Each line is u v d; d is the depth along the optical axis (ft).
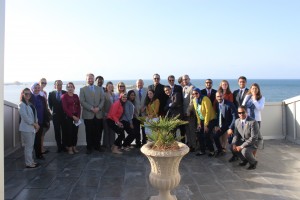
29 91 17.02
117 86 21.97
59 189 13.70
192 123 20.90
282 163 17.54
